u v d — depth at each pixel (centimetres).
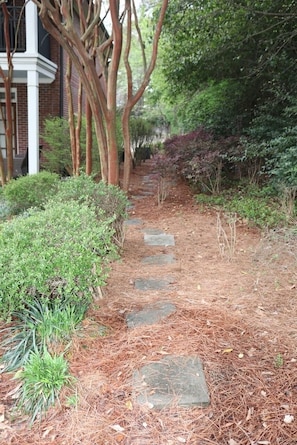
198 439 183
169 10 720
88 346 249
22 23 928
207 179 771
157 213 652
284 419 193
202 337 256
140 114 2203
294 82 729
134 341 253
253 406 202
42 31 972
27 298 261
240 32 758
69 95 723
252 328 269
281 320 281
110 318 283
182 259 420
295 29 724
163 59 943
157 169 871
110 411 200
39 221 299
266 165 689
